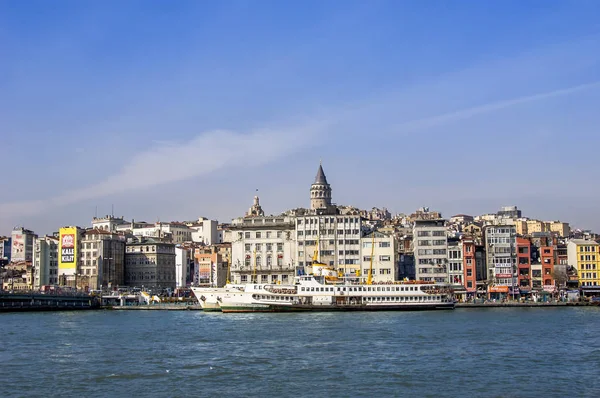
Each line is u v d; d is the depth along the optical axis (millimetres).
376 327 167500
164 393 90125
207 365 109438
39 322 197375
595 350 125250
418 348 127688
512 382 96438
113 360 115125
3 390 92062
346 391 91062
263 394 89438
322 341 138500
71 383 96188
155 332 160500
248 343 136125
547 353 121625
